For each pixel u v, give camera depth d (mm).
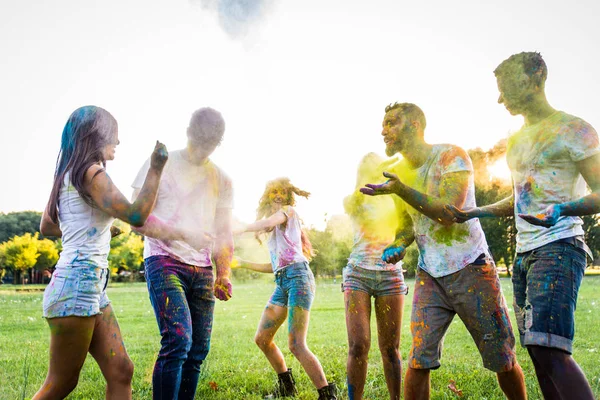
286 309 4156
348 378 3492
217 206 3586
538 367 2771
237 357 5570
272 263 4207
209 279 3354
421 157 3186
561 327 2664
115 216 2582
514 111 2996
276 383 4215
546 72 2951
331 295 16375
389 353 3568
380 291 3561
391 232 3568
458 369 4715
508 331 2994
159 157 2547
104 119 2721
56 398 2605
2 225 61344
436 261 3066
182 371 3271
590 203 2576
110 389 2717
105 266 2717
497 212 2988
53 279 2598
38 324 9281
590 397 2594
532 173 2891
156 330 8328
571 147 2762
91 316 2590
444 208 2861
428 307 3080
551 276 2732
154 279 3143
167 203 3314
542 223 2535
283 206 4352
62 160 2705
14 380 4410
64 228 2666
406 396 3055
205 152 3355
